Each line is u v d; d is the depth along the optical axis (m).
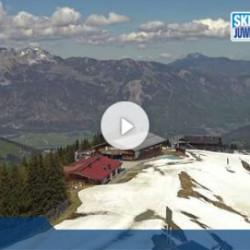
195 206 93.88
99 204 88.31
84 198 93.69
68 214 81.38
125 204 88.62
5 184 89.62
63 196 92.19
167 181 115.31
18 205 88.88
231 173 151.75
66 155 154.38
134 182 113.31
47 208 90.00
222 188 126.19
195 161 161.75
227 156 186.25
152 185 109.62
